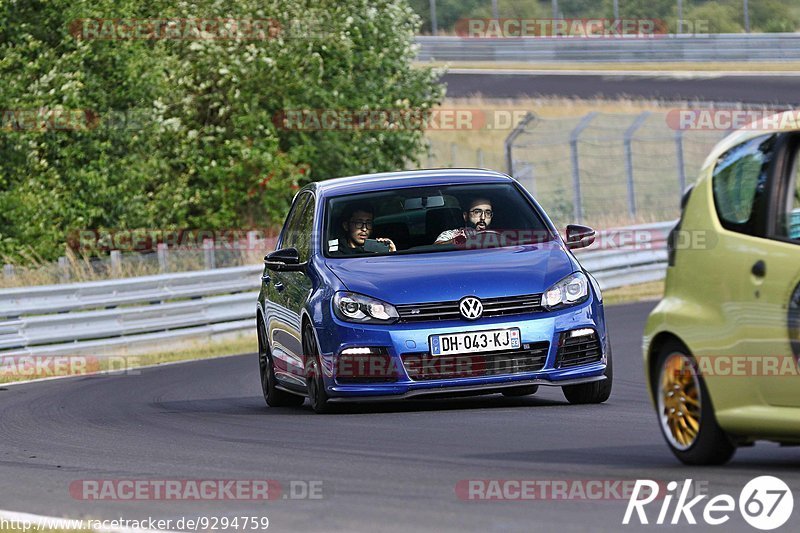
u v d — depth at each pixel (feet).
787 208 74.64
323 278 117.70
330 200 125.70
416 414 113.19
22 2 299.79
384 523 65.51
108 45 306.76
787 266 72.69
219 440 103.86
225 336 241.35
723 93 508.94
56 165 299.79
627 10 586.04
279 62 331.36
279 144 352.90
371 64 354.13
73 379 180.45
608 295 291.79
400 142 360.07
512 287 112.98
